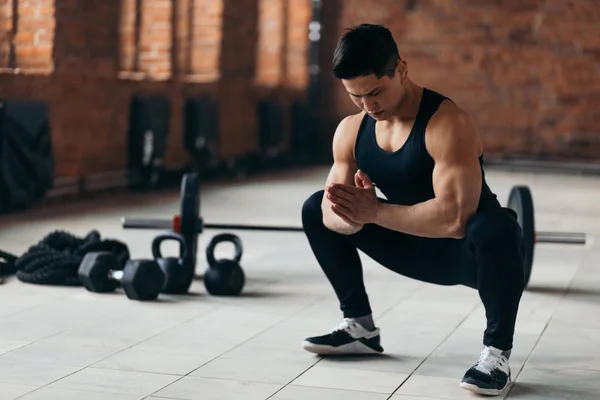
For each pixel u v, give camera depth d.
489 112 14.02
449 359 3.79
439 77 14.16
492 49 13.95
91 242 5.21
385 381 3.47
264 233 7.14
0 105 7.38
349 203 3.34
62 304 4.61
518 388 3.42
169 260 4.90
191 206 4.90
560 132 13.80
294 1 13.88
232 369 3.58
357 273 3.75
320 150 14.48
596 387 3.45
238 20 12.12
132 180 9.77
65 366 3.57
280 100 13.51
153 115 9.71
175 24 10.55
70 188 8.72
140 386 3.34
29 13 8.07
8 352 3.75
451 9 14.03
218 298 4.84
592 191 11.09
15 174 7.62
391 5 14.19
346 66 3.21
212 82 11.41
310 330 4.22
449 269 3.52
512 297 3.32
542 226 8.03
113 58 9.39
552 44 13.74
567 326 4.41
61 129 8.53
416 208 3.33
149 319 4.35
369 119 3.52
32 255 5.11
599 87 13.62
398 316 4.54
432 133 3.31
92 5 8.91
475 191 3.29
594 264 6.15
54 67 8.36
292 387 3.37
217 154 11.55
